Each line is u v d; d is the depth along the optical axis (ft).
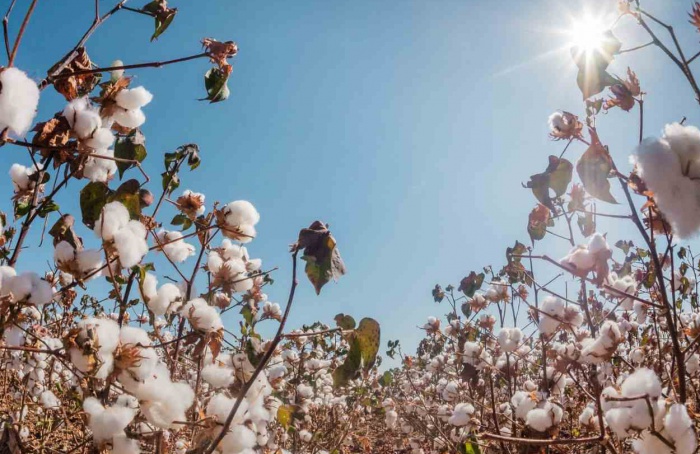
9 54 4.24
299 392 16.55
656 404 4.70
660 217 5.75
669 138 3.64
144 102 6.10
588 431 8.20
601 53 5.80
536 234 8.79
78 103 5.60
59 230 5.95
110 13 5.98
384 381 21.12
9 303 4.84
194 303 6.75
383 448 25.30
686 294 12.16
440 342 24.16
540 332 10.19
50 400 9.34
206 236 7.67
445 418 15.85
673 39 5.21
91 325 4.77
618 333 7.09
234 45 6.51
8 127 3.86
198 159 8.00
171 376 6.94
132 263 5.36
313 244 5.28
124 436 5.00
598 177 5.67
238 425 5.63
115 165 6.48
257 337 7.48
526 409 9.02
